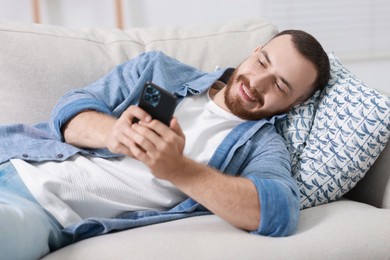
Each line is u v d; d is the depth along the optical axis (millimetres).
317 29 3123
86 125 1388
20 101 1568
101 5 2938
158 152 1074
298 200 1255
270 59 1520
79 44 1684
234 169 1434
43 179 1284
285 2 3068
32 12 2834
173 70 1616
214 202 1154
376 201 1458
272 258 1061
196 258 1042
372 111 1413
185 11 3010
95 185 1329
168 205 1390
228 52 1782
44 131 1484
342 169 1424
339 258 1091
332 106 1507
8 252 1014
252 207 1157
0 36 1602
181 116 1533
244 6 3049
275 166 1352
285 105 1542
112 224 1212
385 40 3195
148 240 1102
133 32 1818
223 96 1571
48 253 1156
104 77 1602
